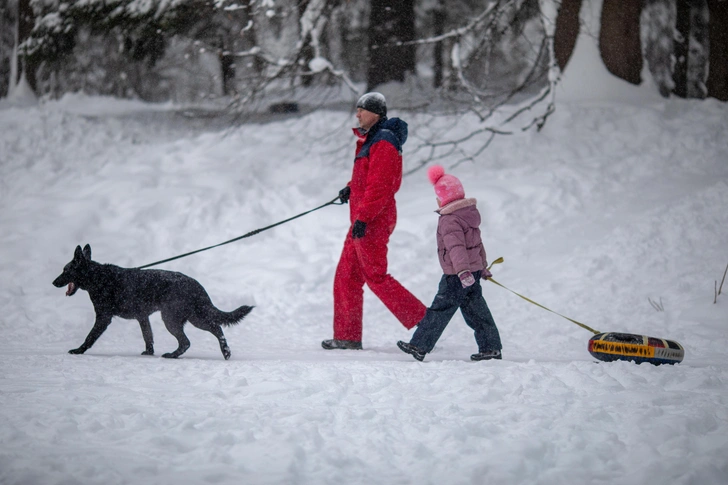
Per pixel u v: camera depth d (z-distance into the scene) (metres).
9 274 12.86
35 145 19.44
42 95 26.08
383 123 8.76
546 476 3.76
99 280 7.75
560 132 17.64
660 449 4.16
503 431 4.53
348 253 8.80
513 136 17.88
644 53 21.09
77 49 26.84
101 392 5.40
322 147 18.88
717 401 5.20
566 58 19.67
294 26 21.62
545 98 19.23
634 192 14.88
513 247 13.59
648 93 19.11
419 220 14.64
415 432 4.48
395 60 25.23
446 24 29.77
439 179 7.76
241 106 19.53
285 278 12.76
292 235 14.66
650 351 6.82
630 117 17.72
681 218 12.98
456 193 7.64
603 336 7.09
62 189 16.86
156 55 22.12
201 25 20.97
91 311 11.30
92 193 16.20
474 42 19.95
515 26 19.38
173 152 18.95
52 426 4.30
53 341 9.59
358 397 5.34
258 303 12.19
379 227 8.52
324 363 6.98
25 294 12.08
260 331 10.66
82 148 19.73
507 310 11.37
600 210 14.36
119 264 13.67
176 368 6.61
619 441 4.30
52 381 5.90
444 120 19.67
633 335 7.00
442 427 4.49
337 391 5.55
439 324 7.66
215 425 4.46
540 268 12.73
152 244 14.39
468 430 4.45
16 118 20.86
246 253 14.01
